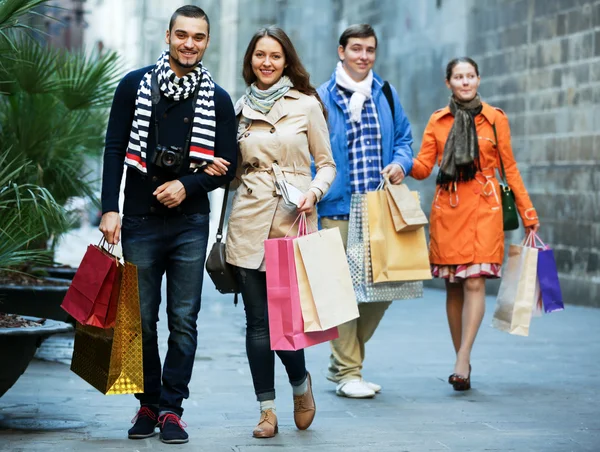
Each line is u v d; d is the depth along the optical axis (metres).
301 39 24.88
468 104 8.04
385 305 7.77
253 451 5.68
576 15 14.31
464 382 7.82
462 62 8.04
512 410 7.07
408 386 8.07
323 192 6.09
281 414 6.90
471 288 7.99
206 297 15.98
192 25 5.76
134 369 5.66
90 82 9.07
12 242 6.52
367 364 9.24
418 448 5.84
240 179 6.20
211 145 5.87
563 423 6.63
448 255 7.99
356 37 7.59
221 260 6.05
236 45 29.34
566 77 14.57
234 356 9.63
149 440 5.94
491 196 7.98
